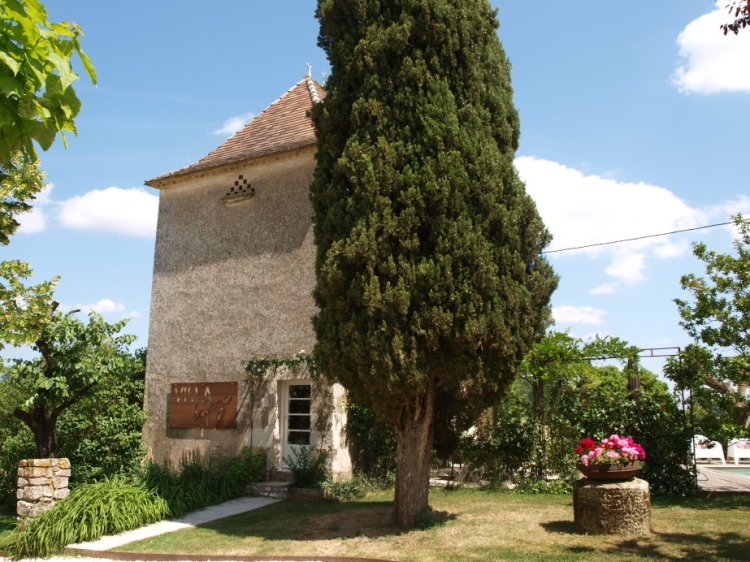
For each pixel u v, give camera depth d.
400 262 7.82
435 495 10.91
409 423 8.34
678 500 10.23
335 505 10.46
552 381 11.89
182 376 13.75
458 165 8.06
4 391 12.97
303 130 13.89
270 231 13.29
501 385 8.34
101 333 11.77
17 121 2.98
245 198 13.70
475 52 8.82
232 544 7.95
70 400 11.53
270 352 12.70
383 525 8.42
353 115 8.51
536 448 11.73
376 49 8.56
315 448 11.62
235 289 13.47
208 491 11.02
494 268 7.93
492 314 7.84
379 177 8.08
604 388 11.70
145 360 14.93
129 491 9.70
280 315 12.75
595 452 8.00
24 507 9.92
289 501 10.98
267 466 12.21
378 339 7.69
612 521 7.63
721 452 20.17
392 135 8.32
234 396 12.91
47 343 11.17
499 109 8.92
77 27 3.06
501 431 11.98
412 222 7.89
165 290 14.45
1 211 10.62
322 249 8.58
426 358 7.89
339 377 8.19
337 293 8.16
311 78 16.34
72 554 8.23
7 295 10.37
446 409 8.80
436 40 8.56
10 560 8.34
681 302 10.55
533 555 6.71
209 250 14.04
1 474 12.94
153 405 13.98
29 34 2.85
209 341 13.55
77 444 12.66
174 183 14.80
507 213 8.27
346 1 8.98
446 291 7.75
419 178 8.02
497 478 11.81
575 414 11.55
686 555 6.57
